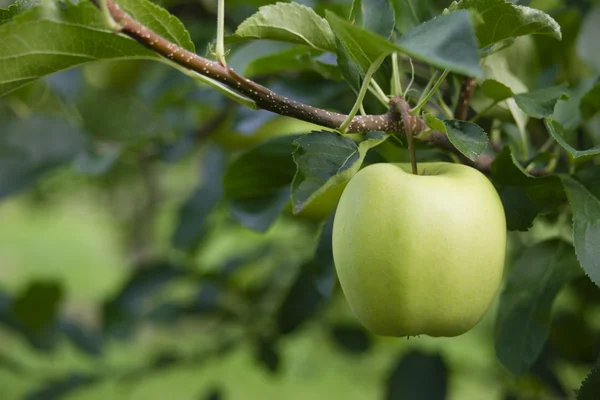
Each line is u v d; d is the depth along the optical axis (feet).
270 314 3.65
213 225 3.89
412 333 1.92
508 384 3.63
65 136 3.47
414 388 3.34
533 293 2.14
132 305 3.74
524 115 2.24
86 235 13.57
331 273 2.40
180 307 3.83
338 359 4.97
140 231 6.14
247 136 3.28
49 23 1.80
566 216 2.24
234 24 3.26
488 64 2.23
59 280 3.77
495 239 1.88
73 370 3.85
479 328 4.57
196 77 1.85
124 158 3.54
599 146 1.98
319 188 1.80
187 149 3.34
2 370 5.72
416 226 1.85
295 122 3.34
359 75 1.97
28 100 3.83
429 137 2.03
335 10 2.35
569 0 2.50
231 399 6.01
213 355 3.90
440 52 1.67
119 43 1.84
